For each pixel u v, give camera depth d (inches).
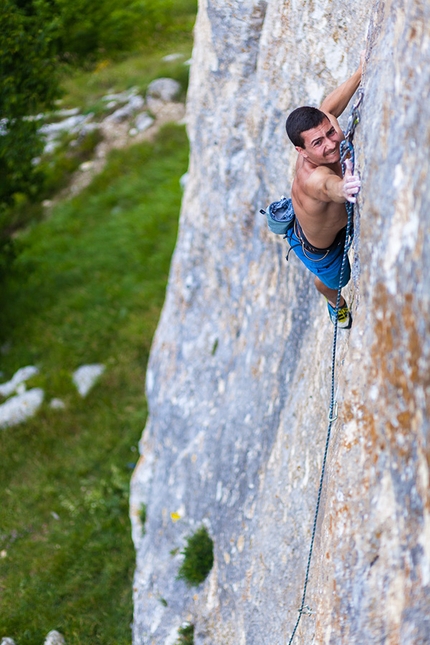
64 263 577.3
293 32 209.0
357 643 126.3
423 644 115.1
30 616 335.3
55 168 707.4
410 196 107.8
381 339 118.0
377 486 122.4
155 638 270.8
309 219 135.6
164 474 311.3
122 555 354.3
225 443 265.1
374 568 123.2
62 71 488.7
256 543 222.4
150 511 307.7
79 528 376.5
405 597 117.5
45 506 394.0
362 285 127.7
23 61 447.2
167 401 323.6
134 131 709.9
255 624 211.8
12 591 350.6
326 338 188.7
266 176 248.8
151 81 759.7
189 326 323.3
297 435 206.7
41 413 451.2
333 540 131.7
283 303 240.2
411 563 115.6
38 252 600.4
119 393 454.9
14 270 559.8
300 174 133.0
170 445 314.3
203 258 319.0
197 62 299.9
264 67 234.4
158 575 282.4
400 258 109.9
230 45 263.0
